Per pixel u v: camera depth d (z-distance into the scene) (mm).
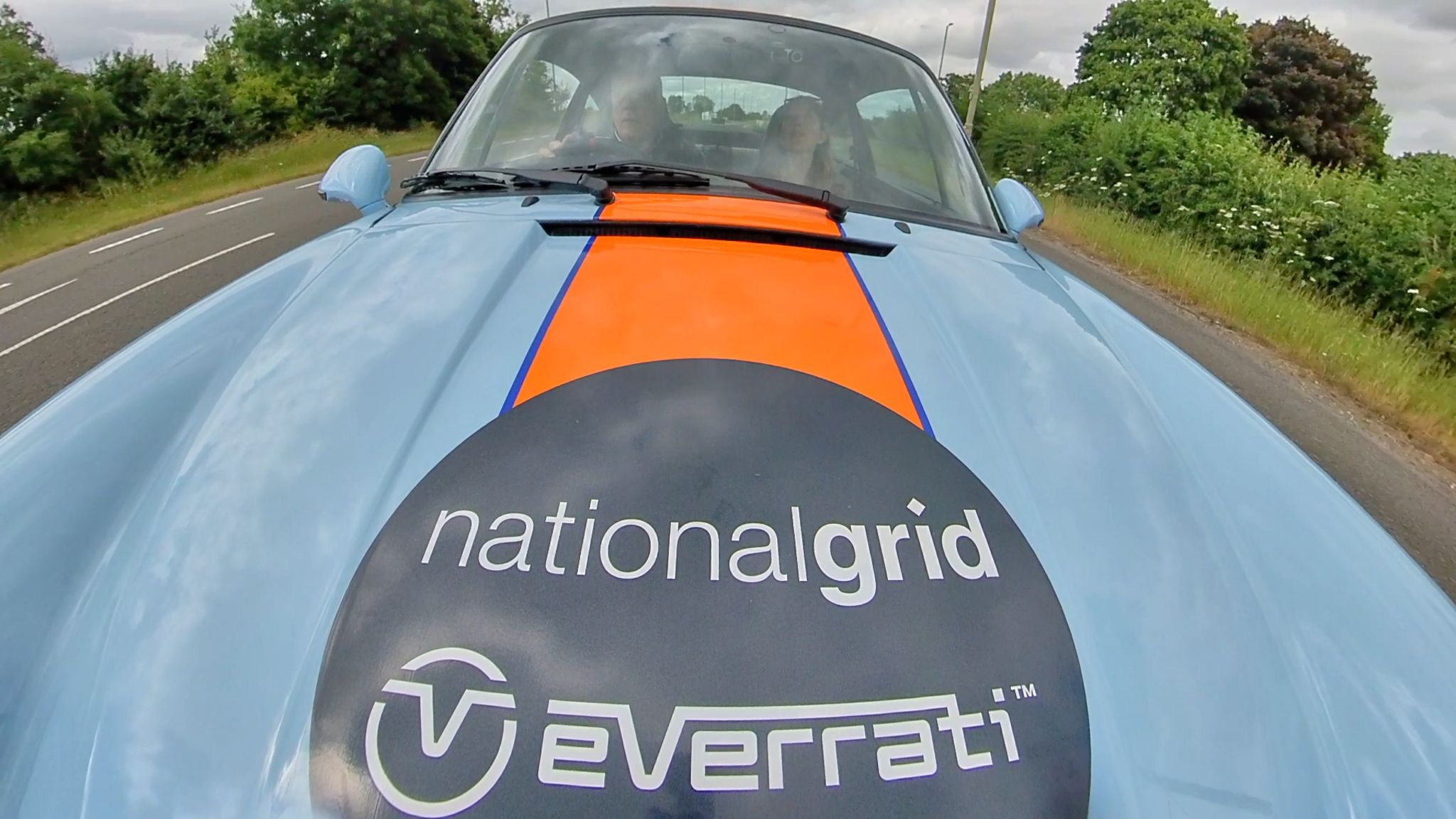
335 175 2244
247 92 27594
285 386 1297
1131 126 13453
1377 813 919
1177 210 11250
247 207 12109
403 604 978
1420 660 1080
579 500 1089
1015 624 1017
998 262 1944
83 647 980
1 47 19328
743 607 984
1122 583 1091
